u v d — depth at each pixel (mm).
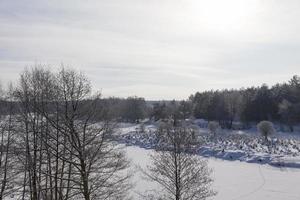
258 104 111750
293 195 33531
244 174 44094
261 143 72000
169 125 29594
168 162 21828
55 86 16438
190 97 164750
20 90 19594
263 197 32625
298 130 98188
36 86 18734
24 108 19656
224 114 117938
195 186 22500
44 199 17297
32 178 18656
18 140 25766
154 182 34156
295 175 43656
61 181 16406
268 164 51875
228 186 37000
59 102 16281
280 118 106938
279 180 40344
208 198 32219
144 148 69438
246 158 55844
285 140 76625
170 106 123250
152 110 126500
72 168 17766
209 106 121938
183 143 22219
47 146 17266
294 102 107375
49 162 17172
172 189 22812
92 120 16719
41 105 17750
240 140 77438
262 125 76438
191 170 21828
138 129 97688
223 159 57281
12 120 21969
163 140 24656
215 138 80812
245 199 31953
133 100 119438
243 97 118875
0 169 22703
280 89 115062
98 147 16578
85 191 15297
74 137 16219
